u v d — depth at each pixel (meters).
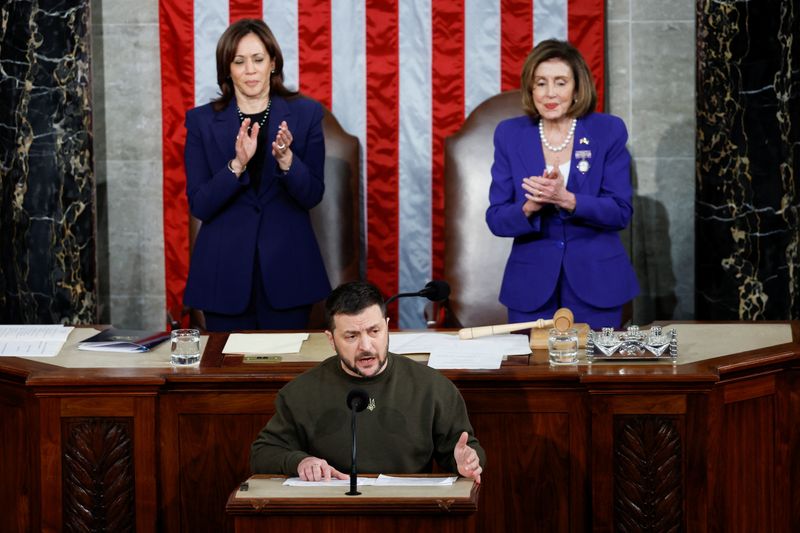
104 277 23.98
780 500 15.24
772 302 22.02
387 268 23.67
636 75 23.62
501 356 14.70
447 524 10.75
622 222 16.66
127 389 13.84
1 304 22.72
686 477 13.75
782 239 21.83
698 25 22.30
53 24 22.05
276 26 23.02
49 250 22.45
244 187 18.41
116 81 23.52
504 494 14.24
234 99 18.56
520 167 17.11
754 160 21.89
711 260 22.45
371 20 23.05
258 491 11.07
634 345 14.44
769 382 14.95
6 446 15.00
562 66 16.64
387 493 10.92
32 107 22.16
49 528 14.06
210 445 14.21
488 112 21.98
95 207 23.00
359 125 23.30
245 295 18.38
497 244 21.78
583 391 14.02
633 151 23.80
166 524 14.28
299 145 18.55
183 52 22.95
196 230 22.28
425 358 14.90
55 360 14.94
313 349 15.43
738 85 21.89
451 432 12.70
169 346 15.84
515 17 22.94
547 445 14.14
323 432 12.57
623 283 16.95
